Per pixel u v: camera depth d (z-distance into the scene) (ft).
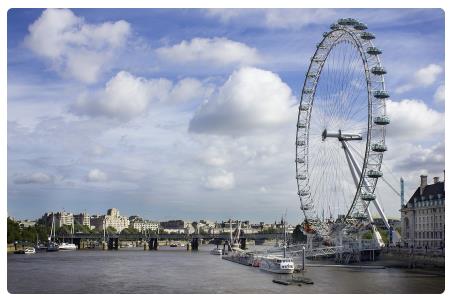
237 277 602.85
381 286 489.26
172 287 506.89
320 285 503.20
